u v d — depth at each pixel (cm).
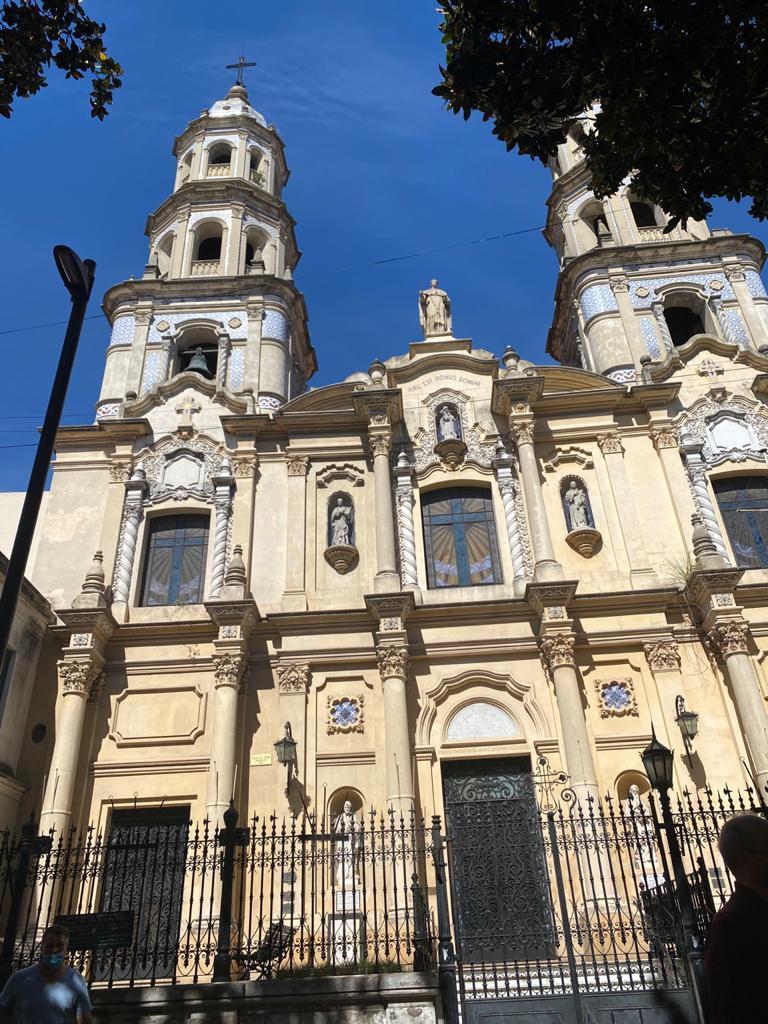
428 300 2564
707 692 1875
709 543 1975
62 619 1922
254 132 3209
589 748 1781
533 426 2206
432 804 1783
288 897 1647
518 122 959
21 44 1007
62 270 1040
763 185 955
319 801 1780
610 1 875
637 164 983
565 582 1895
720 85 904
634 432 2241
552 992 1041
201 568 2142
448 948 1040
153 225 3002
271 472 2245
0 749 1756
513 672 1917
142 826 1797
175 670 1955
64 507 2203
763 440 2223
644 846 1656
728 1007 392
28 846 1127
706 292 2542
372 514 2164
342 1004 1008
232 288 2631
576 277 2638
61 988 741
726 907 423
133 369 2469
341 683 1923
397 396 2208
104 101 1059
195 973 1066
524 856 1577
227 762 1783
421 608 1959
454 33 962
